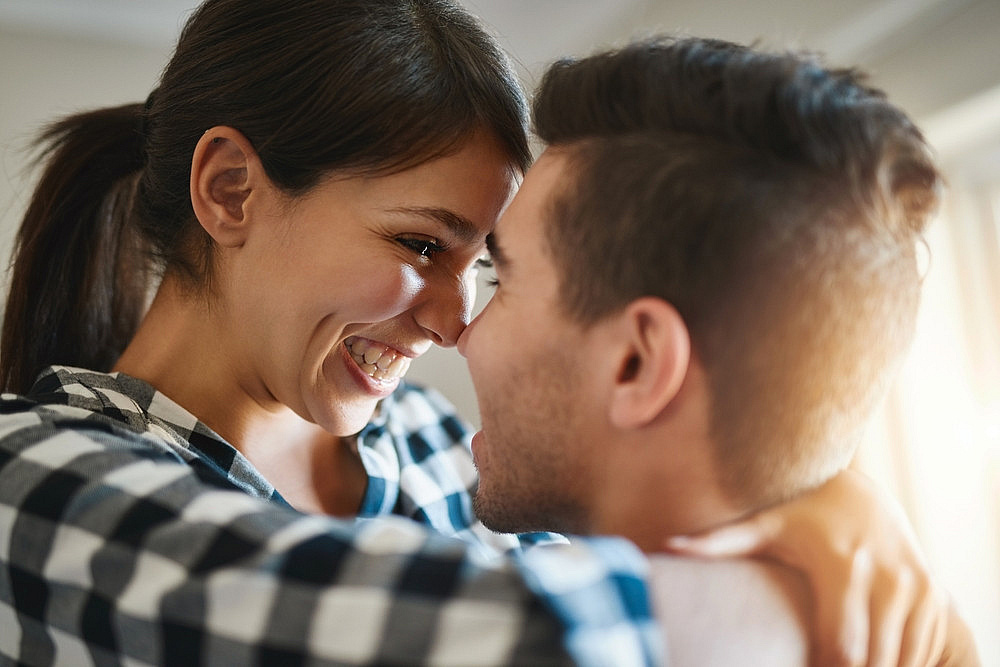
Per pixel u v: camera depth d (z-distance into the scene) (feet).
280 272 2.58
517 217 2.17
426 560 1.50
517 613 1.36
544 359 2.07
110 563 1.71
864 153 1.81
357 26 2.47
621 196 1.93
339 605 1.46
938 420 5.18
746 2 5.85
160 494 1.79
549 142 2.22
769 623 1.84
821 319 1.81
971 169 5.15
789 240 1.78
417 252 2.63
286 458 3.09
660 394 1.85
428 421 3.78
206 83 2.64
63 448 2.00
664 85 1.97
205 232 2.73
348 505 3.26
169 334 2.82
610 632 1.38
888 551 2.03
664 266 1.86
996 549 5.13
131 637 1.67
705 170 1.84
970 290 5.16
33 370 3.14
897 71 4.97
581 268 1.99
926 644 2.06
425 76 2.43
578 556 1.50
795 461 1.95
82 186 3.12
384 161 2.42
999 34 4.20
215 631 1.54
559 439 2.08
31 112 7.64
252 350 2.74
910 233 1.97
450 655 1.37
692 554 1.94
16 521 1.90
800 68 1.89
